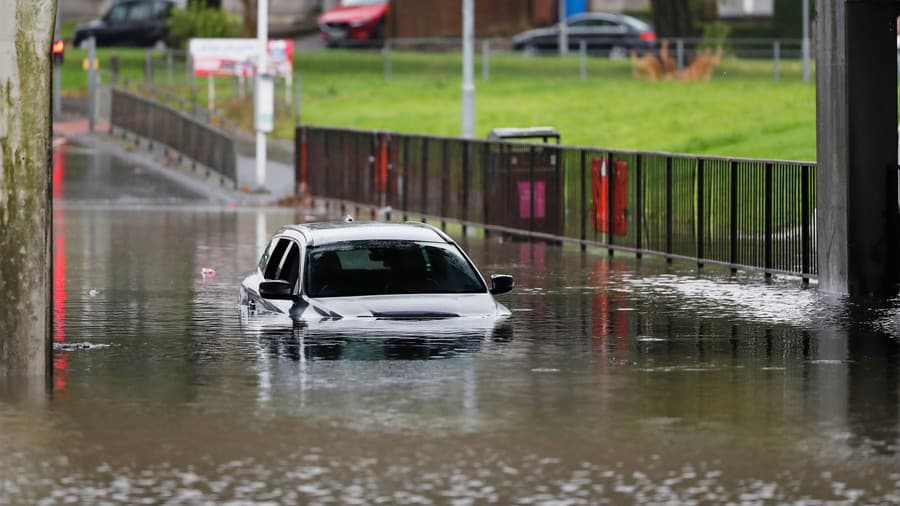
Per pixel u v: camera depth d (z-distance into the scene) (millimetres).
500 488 22297
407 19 164375
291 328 36438
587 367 32625
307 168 86375
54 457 24312
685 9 150625
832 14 46188
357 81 140500
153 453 24547
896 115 46156
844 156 46031
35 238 31828
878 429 26328
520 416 27391
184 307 43156
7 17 31297
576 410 27969
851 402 28781
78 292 46781
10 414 27672
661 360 33688
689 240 55531
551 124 109500
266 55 90000
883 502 21516
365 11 164375
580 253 60156
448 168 71688
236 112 124062
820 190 47094
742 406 28406
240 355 33938
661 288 48094
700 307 43219
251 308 39781
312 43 170125
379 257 37781
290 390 29781
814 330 38438
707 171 54312
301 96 132875
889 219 46281
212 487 22391
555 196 63781
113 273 52031
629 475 23078
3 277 31766
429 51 162375
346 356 33281
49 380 31141
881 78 45969
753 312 42031
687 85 128875
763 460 24031
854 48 45750
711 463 23844
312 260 37062
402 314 35906
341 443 25219
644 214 57906
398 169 76562
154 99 125188
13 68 31391
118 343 36188
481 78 139500
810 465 23703
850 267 46219
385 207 77812
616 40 153250
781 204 50844
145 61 153125
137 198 86000
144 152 109438
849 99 45812
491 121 112375
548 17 164750
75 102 139375
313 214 78938
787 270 50688
